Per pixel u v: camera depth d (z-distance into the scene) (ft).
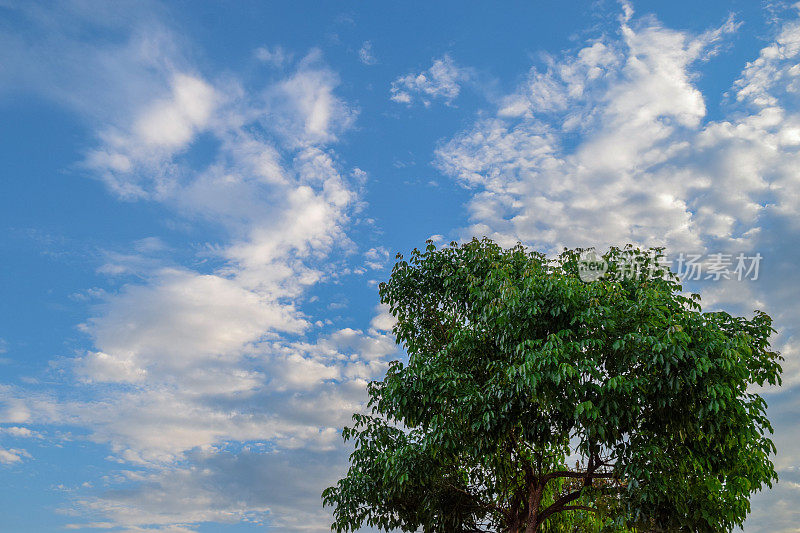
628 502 28.25
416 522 37.63
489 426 29.63
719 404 27.25
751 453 30.35
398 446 37.04
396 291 41.96
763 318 32.37
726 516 29.43
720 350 27.99
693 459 29.66
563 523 37.50
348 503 37.52
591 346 29.30
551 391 28.58
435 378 31.83
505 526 36.68
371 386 36.50
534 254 38.55
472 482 37.35
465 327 33.63
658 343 27.40
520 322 30.78
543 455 35.19
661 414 28.91
